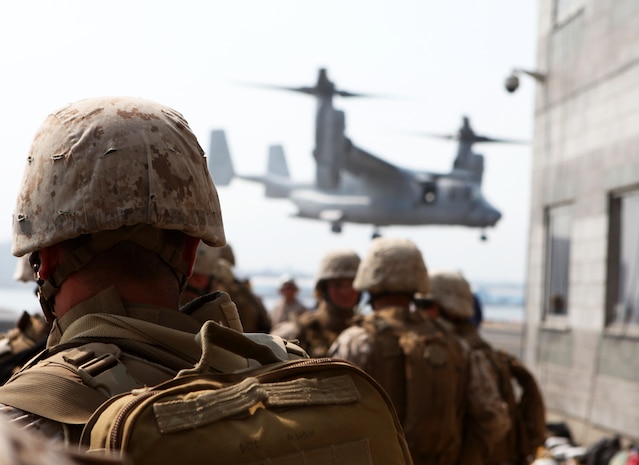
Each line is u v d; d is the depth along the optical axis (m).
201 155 1.31
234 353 1.21
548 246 10.45
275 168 56.16
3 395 1.07
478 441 3.66
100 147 1.20
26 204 1.22
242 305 5.44
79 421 1.05
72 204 1.18
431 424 3.46
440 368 3.51
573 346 9.37
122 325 1.20
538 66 10.77
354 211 37.25
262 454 1.03
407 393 3.47
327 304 5.15
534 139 10.87
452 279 4.55
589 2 9.41
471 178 35.38
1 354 2.68
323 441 1.09
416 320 3.67
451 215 34.94
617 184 8.57
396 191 35.78
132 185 1.19
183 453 0.99
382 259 3.74
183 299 4.07
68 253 1.24
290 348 1.39
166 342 1.21
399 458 1.18
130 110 1.24
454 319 4.55
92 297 1.24
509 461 4.45
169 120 1.27
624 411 8.07
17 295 44.31
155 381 1.15
